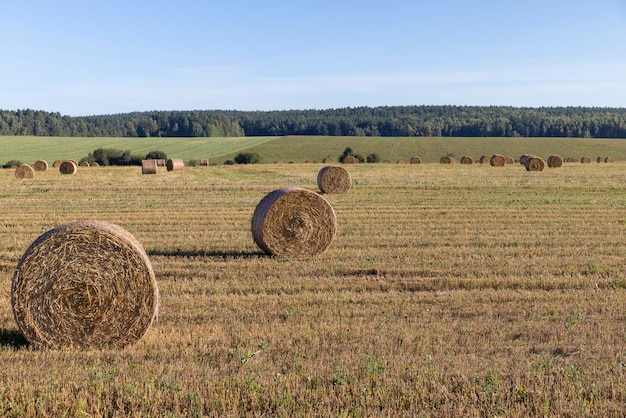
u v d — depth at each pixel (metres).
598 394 7.89
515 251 18.48
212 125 181.25
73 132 193.50
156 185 40.53
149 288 10.45
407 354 9.56
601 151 122.00
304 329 10.95
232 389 8.04
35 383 8.23
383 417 7.34
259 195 35.03
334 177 35.97
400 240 20.39
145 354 9.72
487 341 10.34
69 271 10.30
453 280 14.76
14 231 22.47
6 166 80.25
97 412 7.48
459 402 7.71
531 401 7.78
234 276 15.31
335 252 18.44
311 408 7.55
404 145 131.88
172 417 7.34
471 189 37.72
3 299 12.90
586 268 16.11
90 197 33.94
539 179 45.75
